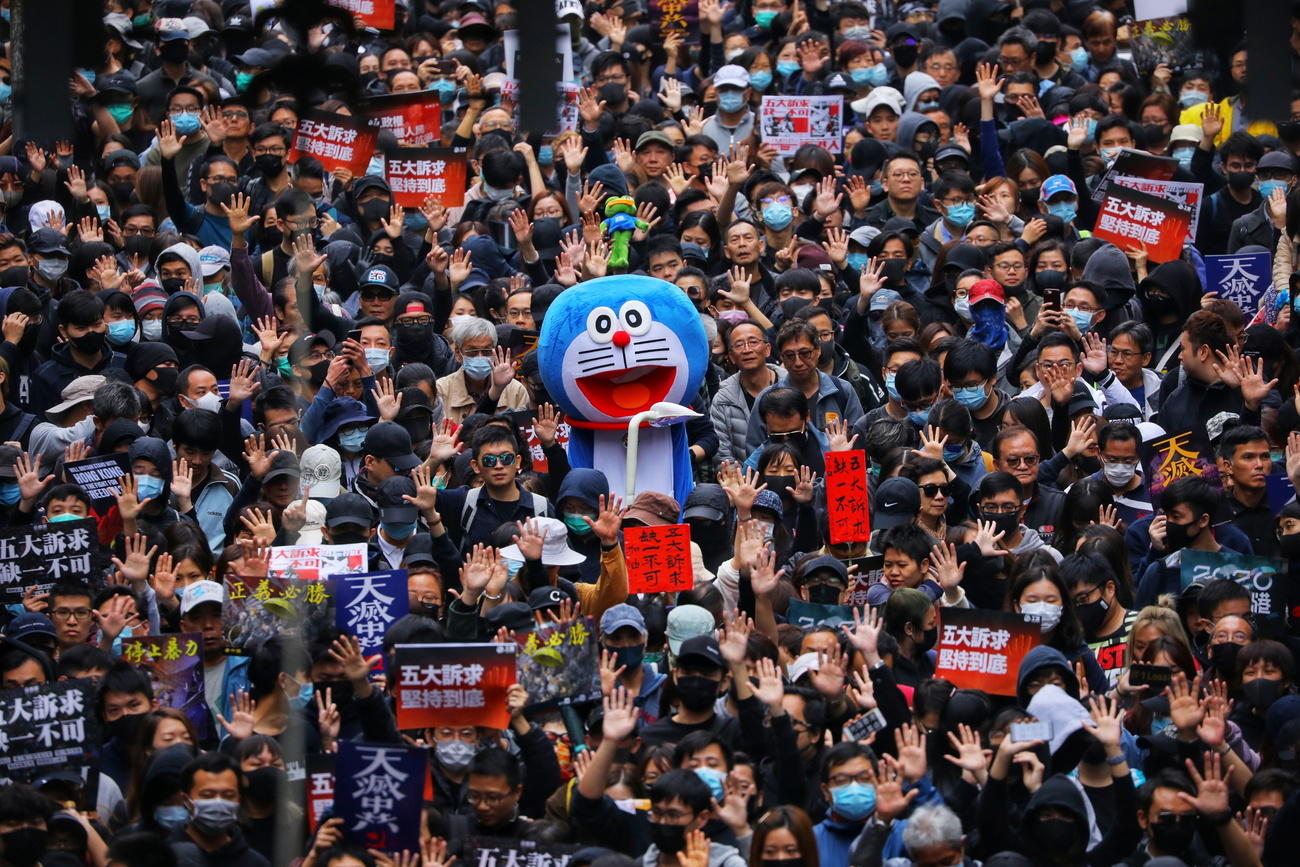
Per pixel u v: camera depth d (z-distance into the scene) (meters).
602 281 48.78
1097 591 41.12
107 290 53.19
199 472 47.16
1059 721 35.41
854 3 80.94
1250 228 63.50
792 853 32.69
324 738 36.44
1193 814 34.59
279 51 70.75
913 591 40.50
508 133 69.75
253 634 38.44
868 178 67.12
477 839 32.88
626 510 45.62
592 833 34.12
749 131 71.31
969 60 78.25
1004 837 34.34
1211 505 44.00
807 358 50.88
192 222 61.91
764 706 36.22
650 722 38.94
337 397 49.94
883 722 36.00
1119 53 83.56
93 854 34.53
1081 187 67.00
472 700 35.53
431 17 83.69
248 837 35.19
